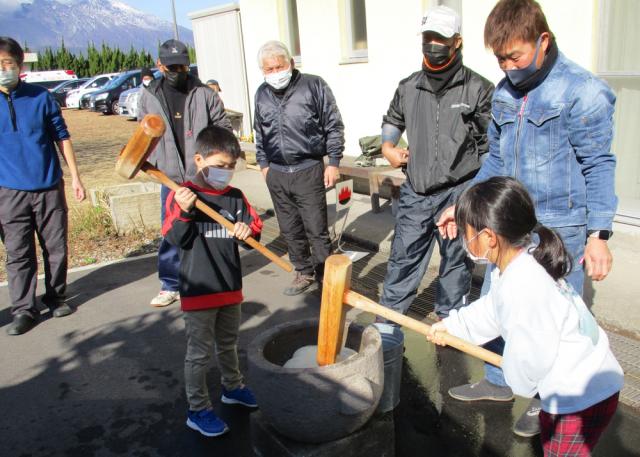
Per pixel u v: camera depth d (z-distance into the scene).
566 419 1.96
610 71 4.96
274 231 6.58
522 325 1.90
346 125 8.18
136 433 3.04
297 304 4.59
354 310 4.45
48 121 4.35
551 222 2.60
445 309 3.74
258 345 2.57
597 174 2.43
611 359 2.01
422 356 3.69
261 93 4.47
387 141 3.72
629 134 5.07
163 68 4.27
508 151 2.68
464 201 2.02
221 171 2.71
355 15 7.80
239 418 3.11
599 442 2.73
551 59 2.46
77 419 3.19
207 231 2.79
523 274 1.92
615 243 4.98
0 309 4.84
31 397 3.44
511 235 1.94
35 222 4.44
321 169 4.52
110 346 4.05
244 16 10.23
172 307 4.69
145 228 6.77
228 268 2.85
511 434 2.86
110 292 5.09
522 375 1.93
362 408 2.34
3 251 6.26
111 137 15.87
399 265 3.66
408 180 3.60
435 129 3.40
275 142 4.44
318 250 4.64
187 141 4.35
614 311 3.84
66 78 34.09
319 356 2.39
